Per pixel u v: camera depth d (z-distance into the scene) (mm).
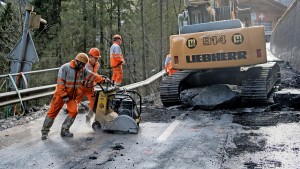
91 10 33500
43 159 5562
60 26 29750
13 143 6598
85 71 7066
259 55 8547
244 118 7668
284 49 19578
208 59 8859
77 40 33500
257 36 8531
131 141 6367
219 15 10984
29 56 9484
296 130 6383
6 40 21500
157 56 38500
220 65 8797
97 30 33906
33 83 19703
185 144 5996
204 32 8875
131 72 37750
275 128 6629
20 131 7594
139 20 39344
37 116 9312
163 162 5137
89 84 7598
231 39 8680
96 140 6566
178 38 9078
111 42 36156
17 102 8852
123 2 35750
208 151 5539
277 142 5770
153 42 40031
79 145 6277
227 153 5395
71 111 6906
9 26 21406
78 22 32469
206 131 6785
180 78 9992
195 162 5062
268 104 8844
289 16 18047
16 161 5516
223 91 9125
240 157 5172
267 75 9086
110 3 35906
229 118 7789
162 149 5777
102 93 7180
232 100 8859
